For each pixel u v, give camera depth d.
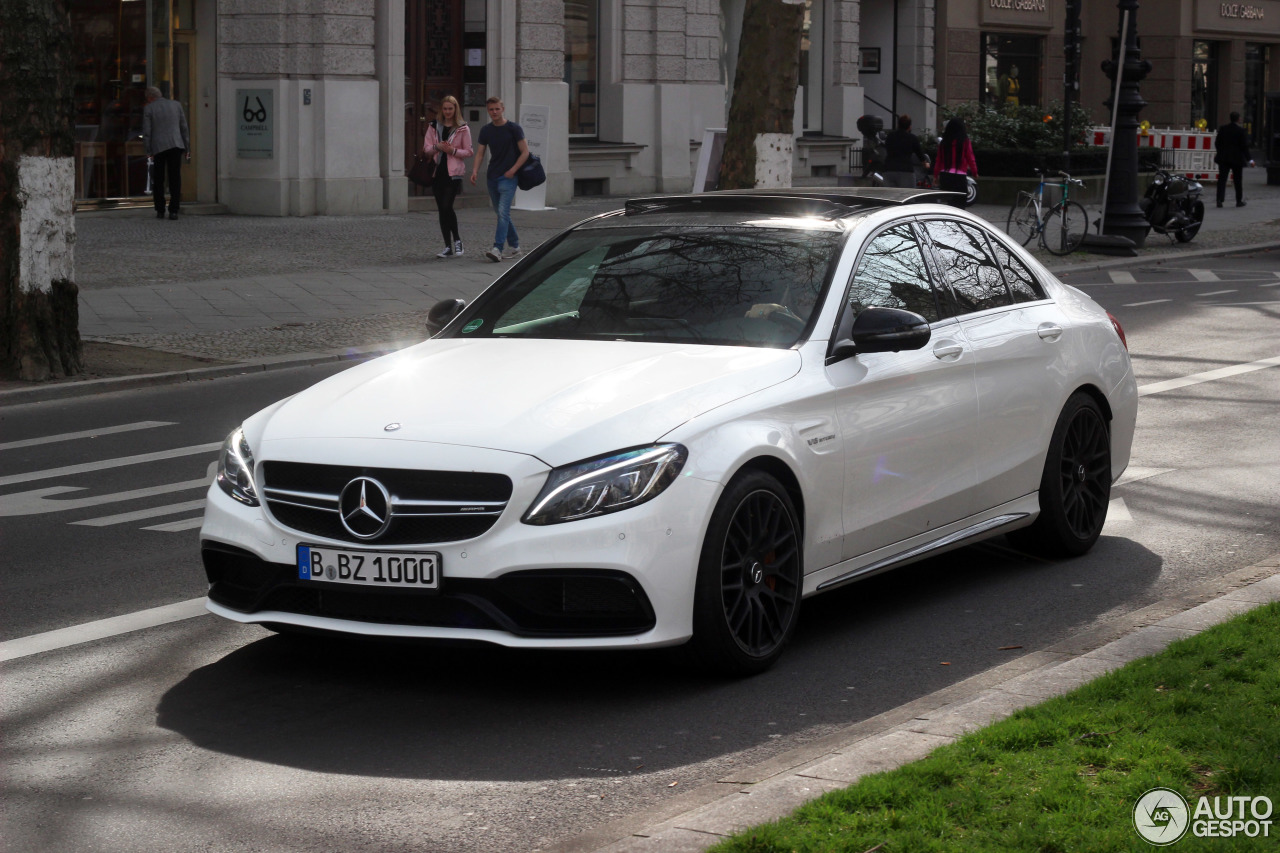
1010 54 42.44
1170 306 17.61
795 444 5.48
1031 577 6.92
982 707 4.62
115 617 6.23
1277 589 5.98
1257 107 51.12
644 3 31.39
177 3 25.61
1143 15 47.09
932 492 6.23
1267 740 4.23
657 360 5.55
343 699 5.22
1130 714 4.45
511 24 28.39
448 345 6.09
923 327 5.74
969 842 3.62
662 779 4.51
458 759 4.67
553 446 4.99
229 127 25.67
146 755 4.71
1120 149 24.39
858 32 36.75
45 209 12.04
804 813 3.80
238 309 15.80
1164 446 9.83
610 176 31.42
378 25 26.36
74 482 8.91
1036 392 6.84
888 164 27.75
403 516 5.00
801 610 6.41
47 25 11.91
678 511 5.04
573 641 4.95
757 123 17.67
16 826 4.18
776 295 5.98
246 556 5.28
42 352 12.09
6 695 5.28
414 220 25.31
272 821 4.21
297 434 5.27
